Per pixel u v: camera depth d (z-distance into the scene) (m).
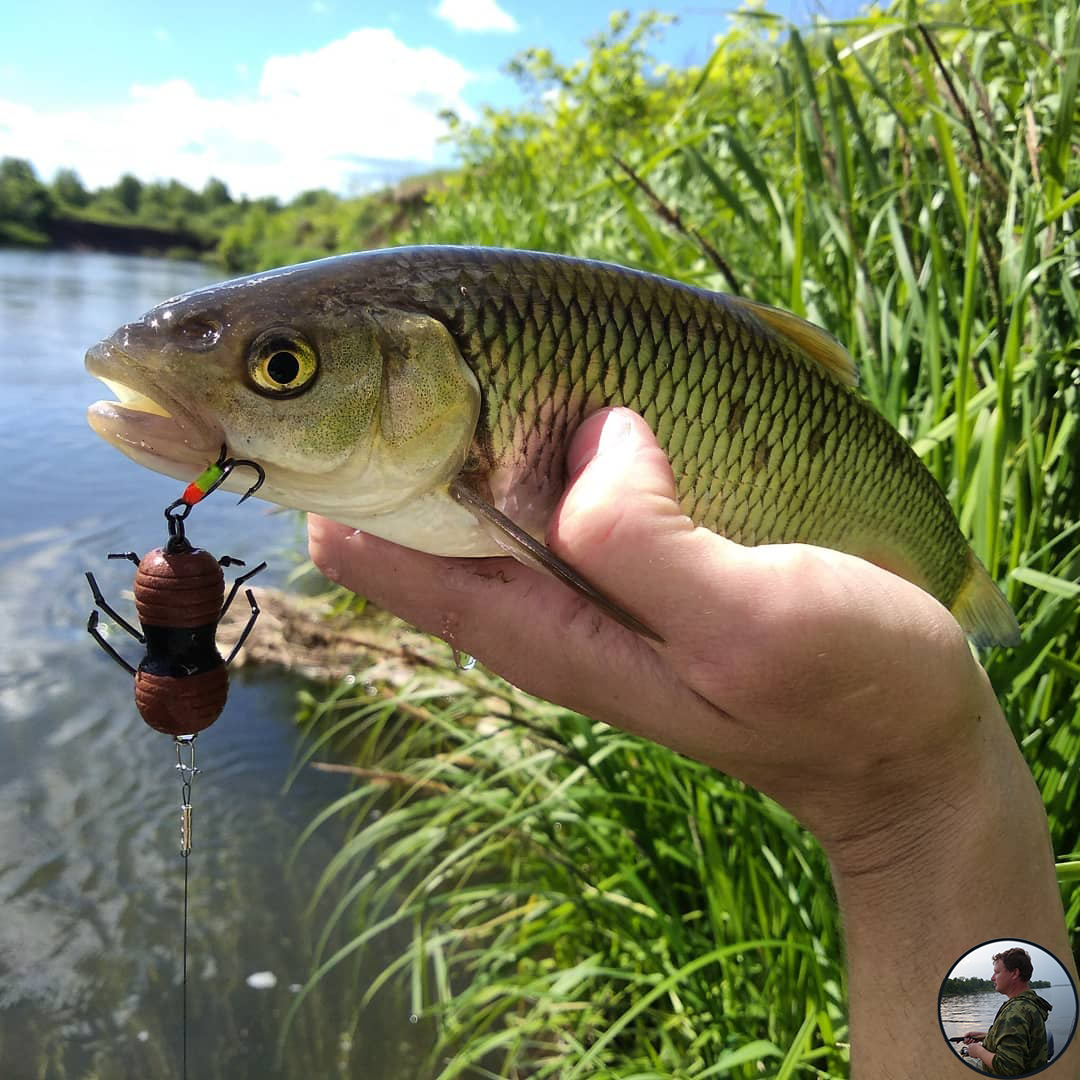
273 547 0.95
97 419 0.18
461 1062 0.32
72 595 0.83
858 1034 0.18
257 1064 0.38
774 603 0.16
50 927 0.46
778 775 0.18
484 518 0.19
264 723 0.64
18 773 0.58
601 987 0.36
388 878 0.48
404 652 0.44
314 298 0.19
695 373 0.22
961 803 0.17
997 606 0.26
